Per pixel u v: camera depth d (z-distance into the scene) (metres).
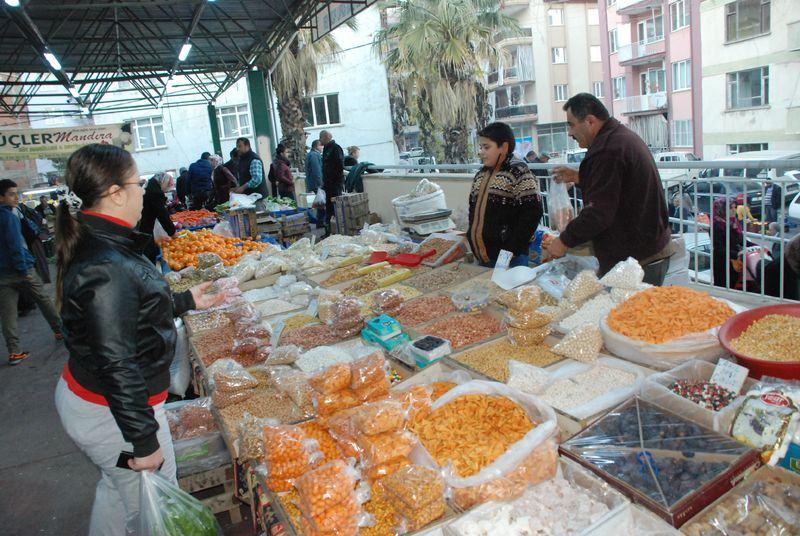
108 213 2.02
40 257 9.39
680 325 2.45
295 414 2.55
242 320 3.69
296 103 16.80
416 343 2.93
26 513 3.52
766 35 14.78
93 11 9.84
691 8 16.53
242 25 11.55
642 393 2.24
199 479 2.90
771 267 3.97
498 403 2.28
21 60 12.84
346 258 5.19
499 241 3.98
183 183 14.05
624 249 3.15
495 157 3.83
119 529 2.38
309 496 1.75
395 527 1.78
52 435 4.56
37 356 6.56
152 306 2.03
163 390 2.22
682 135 18.56
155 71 15.83
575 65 24.81
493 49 14.64
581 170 3.18
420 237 5.86
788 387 1.91
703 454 1.84
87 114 19.09
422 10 14.30
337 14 9.34
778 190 4.38
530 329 2.82
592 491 1.84
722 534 1.58
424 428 2.22
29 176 24.45
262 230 8.22
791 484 1.69
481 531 1.72
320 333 3.54
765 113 15.34
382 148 25.19
